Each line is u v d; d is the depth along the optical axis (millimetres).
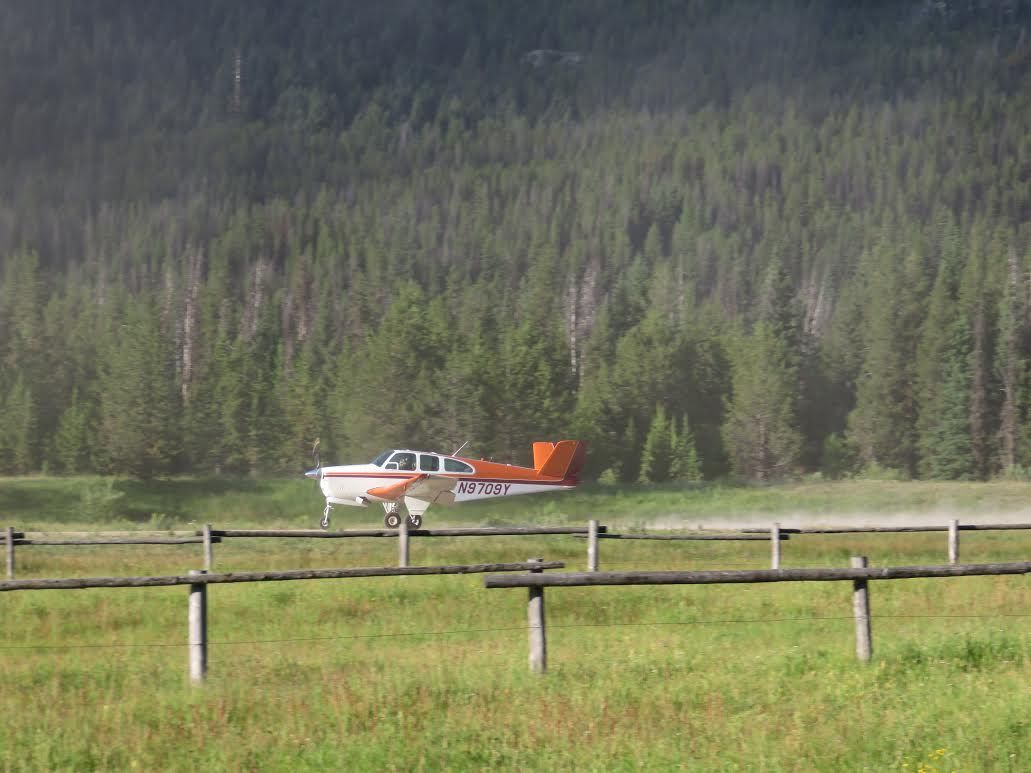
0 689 38781
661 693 37250
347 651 46844
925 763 30125
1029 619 54438
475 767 30312
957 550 87250
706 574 40469
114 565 84000
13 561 78500
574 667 41281
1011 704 35250
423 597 63656
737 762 30328
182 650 47469
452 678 39656
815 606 59781
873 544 105438
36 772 30109
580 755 30719
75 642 50594
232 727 33500
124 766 30641
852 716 34344
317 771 29938
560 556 91562
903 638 47938
